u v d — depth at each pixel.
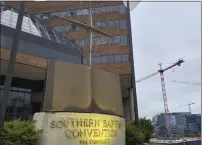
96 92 15.38
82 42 50.41
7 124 12.87
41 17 55.06
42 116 13.09
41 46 35.84
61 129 12.82
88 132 13.48
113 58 46.66
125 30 48.50
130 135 17.41
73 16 48.06
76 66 15.01
